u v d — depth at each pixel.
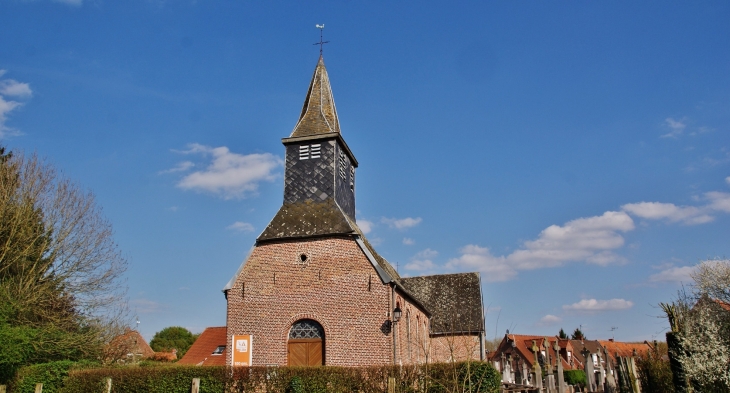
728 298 24.70
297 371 19.14
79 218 31.73
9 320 27.06
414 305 28.98
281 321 23.44
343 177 27.91
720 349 19.95
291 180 26.58
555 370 28.27
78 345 28.91
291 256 24.19
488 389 18.09
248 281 24.30
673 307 21.39
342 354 22.39
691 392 20.20
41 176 31.55
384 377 18.75
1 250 29.00
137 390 19.73
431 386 18.28
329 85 29.48
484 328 35.97
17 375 23.69
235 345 22.97
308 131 27.23
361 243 23.58
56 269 30.89
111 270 31.94
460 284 40.09
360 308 22.75
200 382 19.28
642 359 24.92
